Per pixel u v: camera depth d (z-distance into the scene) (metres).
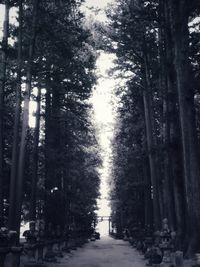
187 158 14.24
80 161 37.06
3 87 21.88
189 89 14.86
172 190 20.44
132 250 31.69
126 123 38.59
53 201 28.80
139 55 29.05
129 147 39.12
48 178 28.38
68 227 36.28
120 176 43.47
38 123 26.72
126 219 54.56
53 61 22.59
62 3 22.91
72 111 32.56
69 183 36.75
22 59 21.27
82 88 28.23
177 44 15.42
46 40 22.38
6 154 30.52
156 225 25.39
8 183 30.00
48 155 28.42
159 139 30.64
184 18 15.56
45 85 22.14
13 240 13.76
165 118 20.70
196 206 13.68
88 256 25.47
